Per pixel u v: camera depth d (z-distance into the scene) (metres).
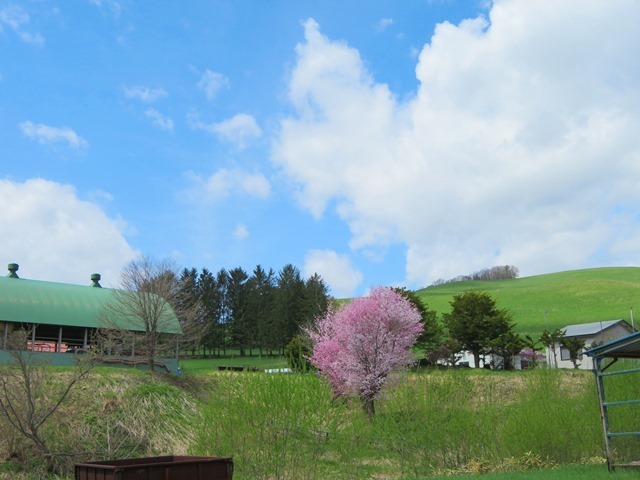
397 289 57.91
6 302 37.69
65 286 42.00
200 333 44.66
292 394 13.80
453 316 60.56
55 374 26.22
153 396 25.20
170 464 10.33
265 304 94.88
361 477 14.90
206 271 98.44
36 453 19.48
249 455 13.56
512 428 16.34
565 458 16.16
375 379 28.67
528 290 132.75
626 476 12.69
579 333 61.38
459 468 15.91
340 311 32.84
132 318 37.88
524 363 61.38
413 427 16.33
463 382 18.64
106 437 21.91
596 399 17.34
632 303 110.75
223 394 14.38
